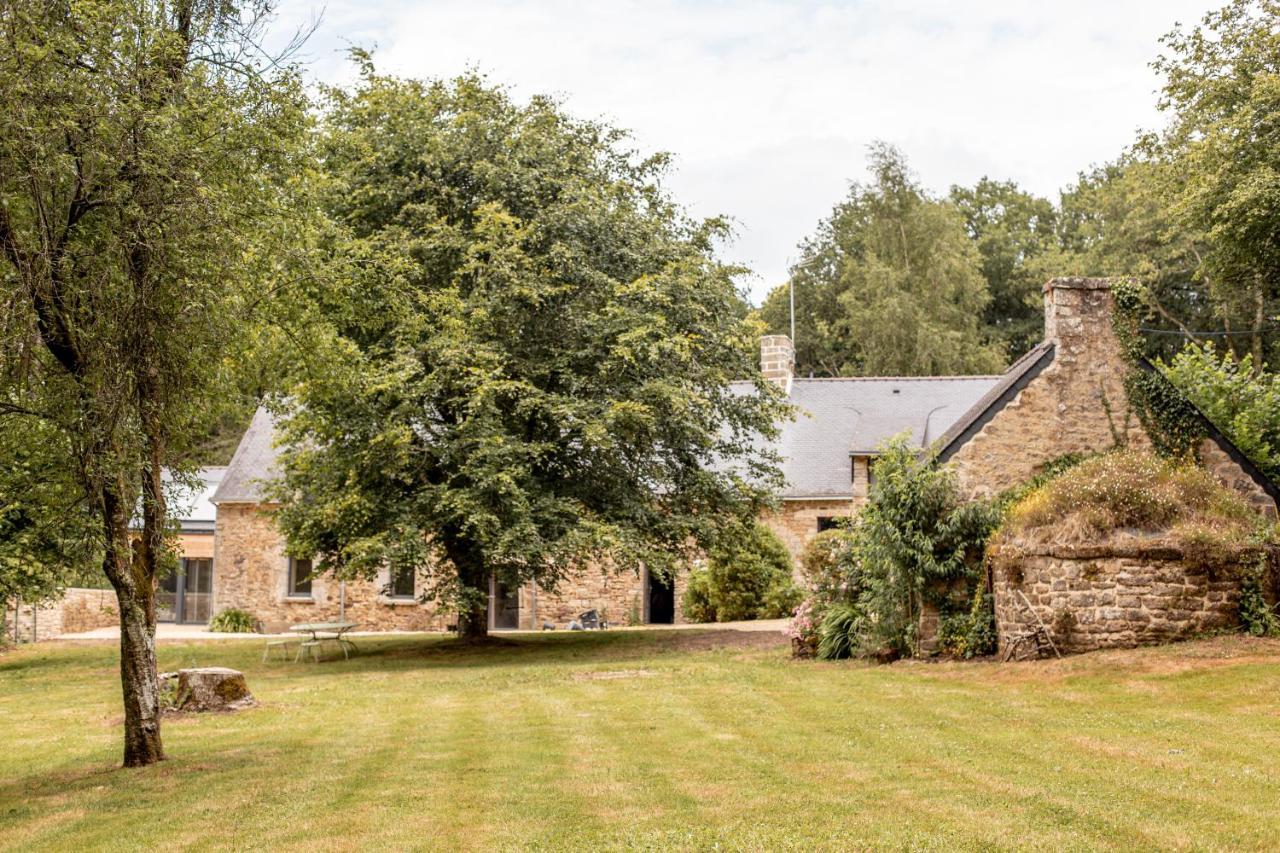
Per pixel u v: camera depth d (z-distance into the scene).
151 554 10.68
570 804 8.35
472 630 23.09
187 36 10.25
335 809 8.46
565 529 19.44
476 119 20.88
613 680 15.59
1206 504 15.05
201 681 13.77
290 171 10.72
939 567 15.86
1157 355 40.88
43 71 8.70
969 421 17.09
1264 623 13.93
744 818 7.80
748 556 25.62
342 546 20.97
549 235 20.47
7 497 10.24
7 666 21.36
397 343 19.11
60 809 8.96
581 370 20.48
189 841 7.79
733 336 21.58
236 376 12.38
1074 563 14.55
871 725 11.20
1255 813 7.57
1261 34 26.22
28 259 8.74
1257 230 25.28
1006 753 9.65
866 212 46.72
